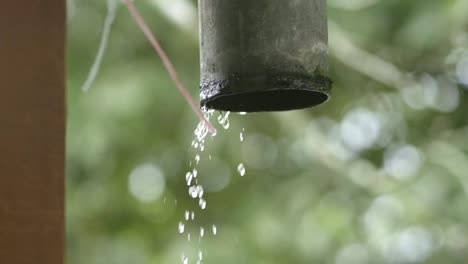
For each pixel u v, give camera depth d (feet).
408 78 33.30
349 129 36.35
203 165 35.37
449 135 33.60
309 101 11.27
